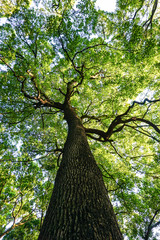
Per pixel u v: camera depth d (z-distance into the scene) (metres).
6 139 8.39
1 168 8.20
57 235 1.51
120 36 5.96
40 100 6.39
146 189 8.55
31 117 8.92
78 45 7.16
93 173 2.77
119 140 10.29
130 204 8.22
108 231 1.58
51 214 1.91
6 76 6.57
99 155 9.59
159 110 9.17
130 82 7.82
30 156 8.66
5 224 9.73
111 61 7.57
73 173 2.68
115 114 8.58
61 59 7.80
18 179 9.18
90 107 10.49
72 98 9.62
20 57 6.68
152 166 9.27
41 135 9.51
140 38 5.55
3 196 8.59
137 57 6.05
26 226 12.59
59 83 9.05
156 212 8.77
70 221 1.65
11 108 7.12
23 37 6.38
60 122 10.65
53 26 6.17
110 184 9.33
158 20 5.63
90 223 1.60
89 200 1.99
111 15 6.00
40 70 6.11
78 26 6.32
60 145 9.61
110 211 1.99
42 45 6.82
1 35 5.87
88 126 10.35
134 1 5.55
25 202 10.42
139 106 9.04
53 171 10.50
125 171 9.11
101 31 6.46
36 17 6.10
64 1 5.80
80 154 3.37
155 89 8.84
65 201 2.01
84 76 7.29
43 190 10.08
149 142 9.12
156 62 7.39
